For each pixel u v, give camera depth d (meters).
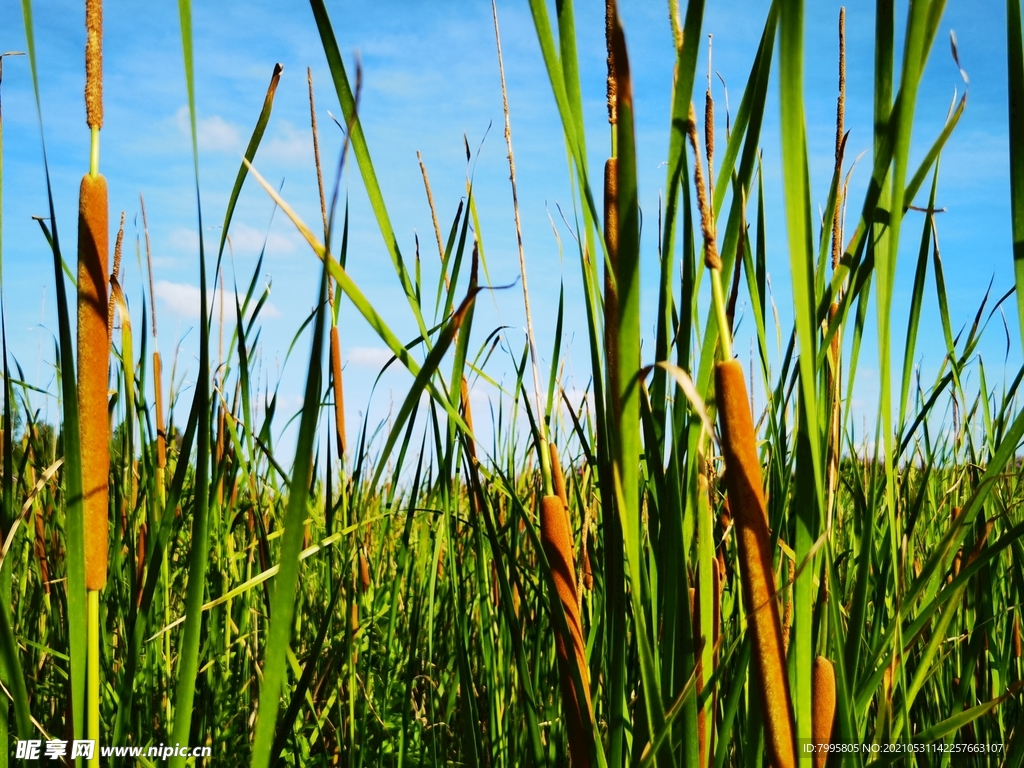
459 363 1.65
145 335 2.29
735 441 1.05
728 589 1.95
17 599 2.78
